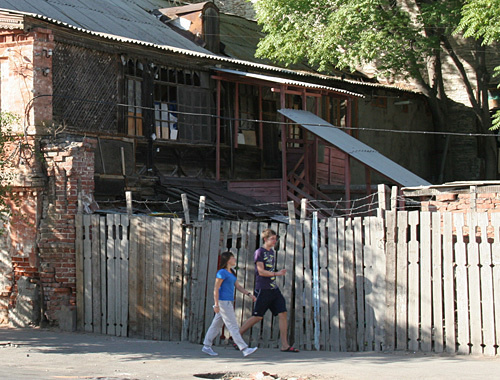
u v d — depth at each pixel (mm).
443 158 27812
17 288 13578
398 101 26672
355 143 18250
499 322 9789
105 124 15789
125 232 12328
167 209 16078
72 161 12938
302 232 11102
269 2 21594
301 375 8141
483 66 24188
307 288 10969
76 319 12812
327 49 21328
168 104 17781
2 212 13461
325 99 23312
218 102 18953
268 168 21062
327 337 10766
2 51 14016
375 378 7863
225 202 16766
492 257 9883
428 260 10258
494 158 24375
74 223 12945
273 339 11109
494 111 26594
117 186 15781
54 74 14523
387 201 13102
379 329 10469
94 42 15508
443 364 9055
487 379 7715
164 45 18500
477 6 17406
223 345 11344
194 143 18391
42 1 17828
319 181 20719
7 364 8828
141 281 12102
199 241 11703
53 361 9234
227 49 23172
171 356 9969
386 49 22250
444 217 10219
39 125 13633
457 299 10094
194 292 11609
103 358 9625
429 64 26109
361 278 10648
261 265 10539
